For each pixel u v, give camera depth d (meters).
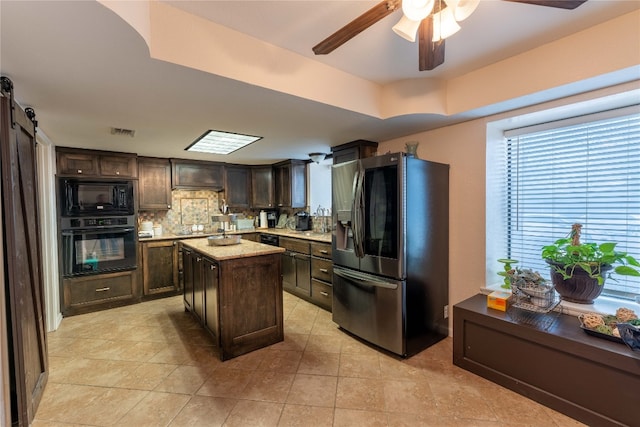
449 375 2.22
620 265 2.18
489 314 2.16
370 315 2.67
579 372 1.74
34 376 1.88
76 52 1.43
